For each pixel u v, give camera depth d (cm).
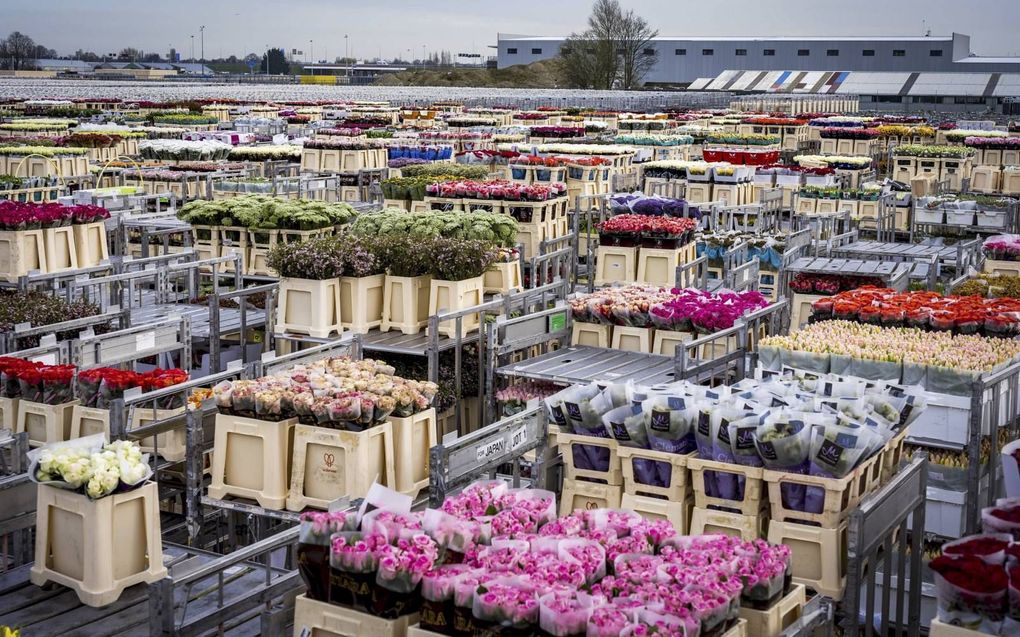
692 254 1538
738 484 667
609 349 1112
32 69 15700
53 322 1155
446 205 1725
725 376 999
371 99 8062
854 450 630
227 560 595
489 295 1345
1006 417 855
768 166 2605
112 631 647
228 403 791
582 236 2017
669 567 524
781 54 11556
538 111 5891
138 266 1580
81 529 680
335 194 2361
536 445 741
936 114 7744
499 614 489
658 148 3581
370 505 585
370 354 1169
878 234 2025
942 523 823
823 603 604
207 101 5912
